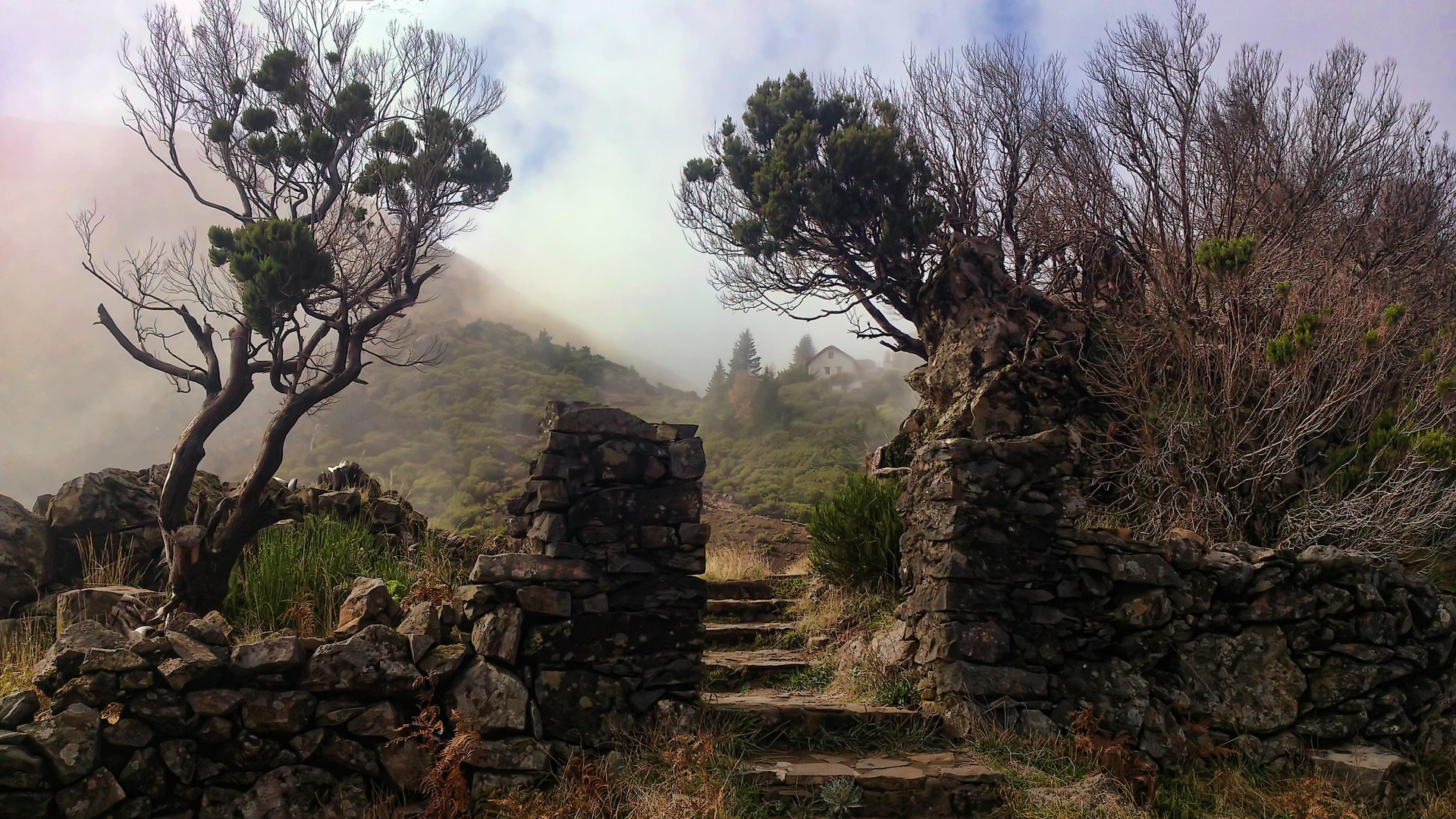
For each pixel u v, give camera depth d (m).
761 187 13.02
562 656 4.57
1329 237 9.98
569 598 4.62
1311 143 10.52
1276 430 7.08
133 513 6.88
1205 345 7.72
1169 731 5.31
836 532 7.56
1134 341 8.65
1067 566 5.59
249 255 6.40
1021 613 5.46
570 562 4.66
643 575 4.82
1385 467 6.98
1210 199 9.68
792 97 13.98
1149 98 10.16
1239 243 6.96
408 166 8.31
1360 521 6.55
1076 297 10.26
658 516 4.88
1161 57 10.14
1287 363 6.79
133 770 3.75
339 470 8.48
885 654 5.97
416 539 8.10
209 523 6.10
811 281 13.53
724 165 14.39
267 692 4.05
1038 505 5.62
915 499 6.02
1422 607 6.16
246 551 6.71
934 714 5.32
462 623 4.59
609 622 4.70
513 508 5.10
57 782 3.56
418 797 4.15
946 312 10.55
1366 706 5.73
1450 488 6.84
